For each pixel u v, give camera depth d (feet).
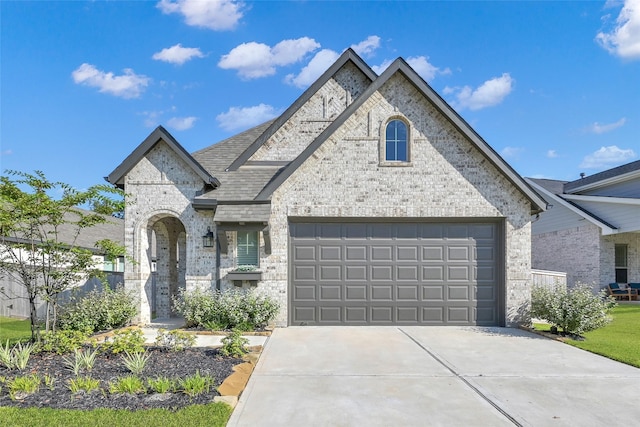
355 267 38.73
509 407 18.44
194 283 38.04
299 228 38.78
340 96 44.86
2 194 27.40
